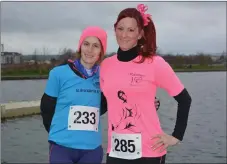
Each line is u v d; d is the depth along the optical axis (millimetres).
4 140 19438
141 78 3604
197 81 86438
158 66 3609
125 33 3672
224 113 34531
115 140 3721
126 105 3648
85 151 3957
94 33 3973
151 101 3666
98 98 4031
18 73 71000
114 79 3695
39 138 20141
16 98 41125
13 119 25438
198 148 18234
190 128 25344
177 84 3633
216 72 128250
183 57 119125
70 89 3936
